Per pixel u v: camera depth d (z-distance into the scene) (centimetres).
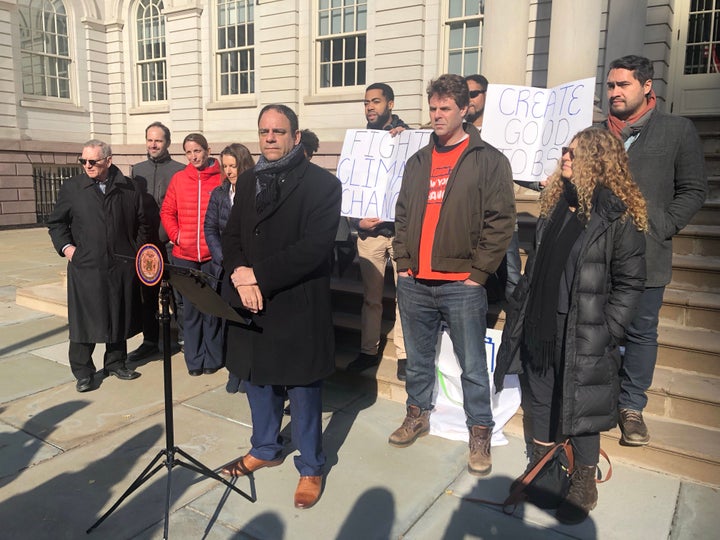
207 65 1164
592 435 260
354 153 409
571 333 248
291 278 260
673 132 286
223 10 1141
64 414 373
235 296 279
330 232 267
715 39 715
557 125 350
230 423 363
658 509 272
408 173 322
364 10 936
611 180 241
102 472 303
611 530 258
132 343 524
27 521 261
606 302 251
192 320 435
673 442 303
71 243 407
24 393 406
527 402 345
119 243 405
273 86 1045
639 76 287
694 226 470
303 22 998
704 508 273
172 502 276
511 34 564
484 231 292
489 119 378
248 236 274
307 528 258
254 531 255
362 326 414
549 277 257
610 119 307
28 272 813
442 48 857
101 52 1412
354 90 962
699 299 382
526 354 280
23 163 1300
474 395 308
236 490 271
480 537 253
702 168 285
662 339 359
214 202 402
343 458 321
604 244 243
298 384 268
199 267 439
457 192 293
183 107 1208
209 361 447
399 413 380
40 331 554
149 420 365
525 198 530
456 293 301
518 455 326
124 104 1417
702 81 728
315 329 273
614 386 252
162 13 1195
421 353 331
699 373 351
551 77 546
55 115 1352
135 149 1384
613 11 649
